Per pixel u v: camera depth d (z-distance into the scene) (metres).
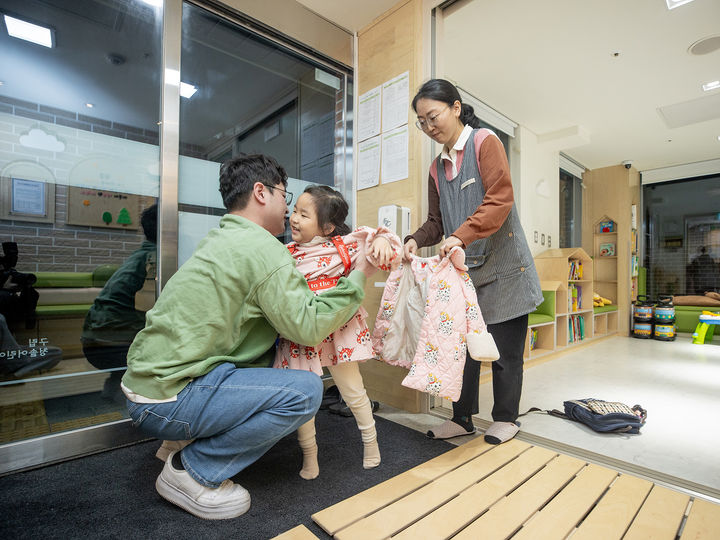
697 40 2.75
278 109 2.15
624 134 4.45
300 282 1.05
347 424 1.77
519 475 1.24
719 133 4.40
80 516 1.04
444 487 1.17
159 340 1.02
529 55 2.94
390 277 1.61
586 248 5.75
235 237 1.05
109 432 1.50
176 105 1.72
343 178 2.46
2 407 1.34
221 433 1.03
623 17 2.50
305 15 2.18
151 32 1.67
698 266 5.52
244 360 1.11
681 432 1.74
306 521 1.03
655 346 4.23
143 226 1.65
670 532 0.94
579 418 1.83
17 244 1.37
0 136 1.34
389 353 1.55
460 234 1.35
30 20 1.41
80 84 1.50
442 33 2.07
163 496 1.11
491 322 1.51
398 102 2.12
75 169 1.49
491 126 3.92
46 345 1.42
